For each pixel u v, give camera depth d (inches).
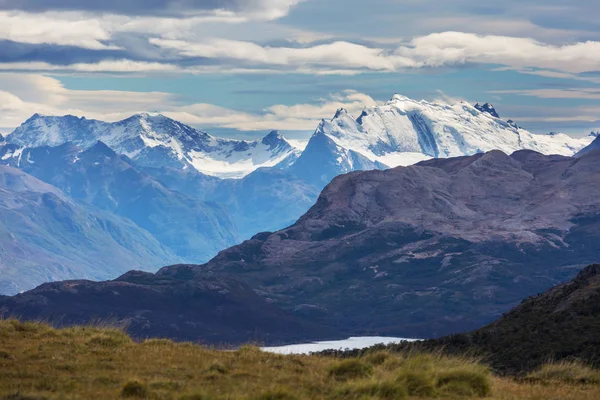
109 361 3572.8
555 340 6058.1
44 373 3297.2
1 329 3969.0
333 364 3659.0
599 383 3789.4
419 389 3307.1
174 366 3531.0
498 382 3681.1
